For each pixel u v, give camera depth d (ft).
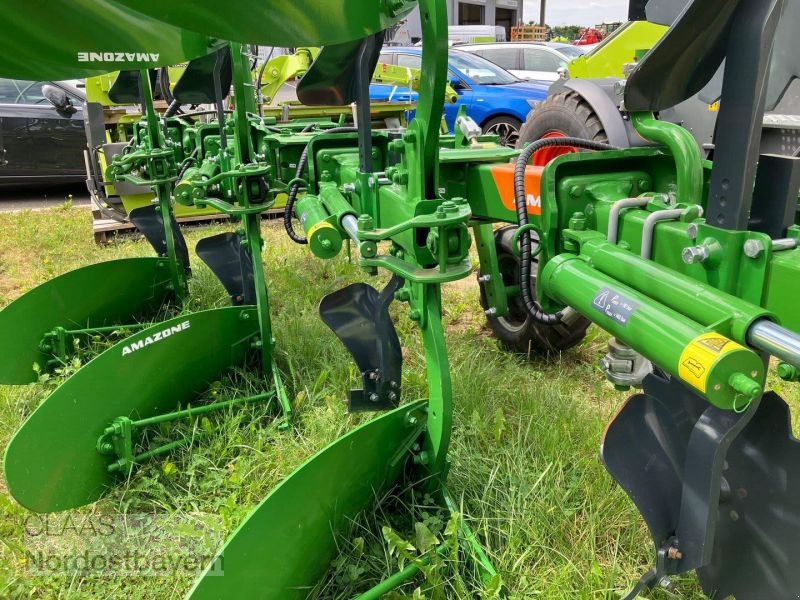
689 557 5.04
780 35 5.21
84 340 12.00
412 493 6.89
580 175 6.52
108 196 20.53
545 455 8.28
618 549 7.07
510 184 7.36
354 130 10.30
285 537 5.65
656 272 5.13
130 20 7.95
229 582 5.19
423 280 5.86
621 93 5.58
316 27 5.48
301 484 5.65
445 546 6.36
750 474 5.27
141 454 8.73
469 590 6.32
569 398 9.83
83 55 7.66
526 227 6.64
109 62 8.02
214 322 9.75
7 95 27.55
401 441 6.68
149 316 13.34
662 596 6.43
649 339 4.73
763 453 5.18
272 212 24.03
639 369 6.07
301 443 8.96
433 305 6.51
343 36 5.72
